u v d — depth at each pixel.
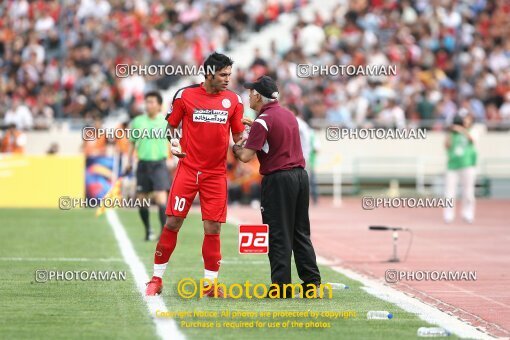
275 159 36.69
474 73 116.31
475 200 105.88
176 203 36.91
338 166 100.12
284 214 36.59
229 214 82.31
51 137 104.25
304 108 105.31
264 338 29.14
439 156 106.50
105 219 74.12
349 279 42.31
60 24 111.25
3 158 90.25
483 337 29.62
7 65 118.19
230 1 123.38
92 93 109.31
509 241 61.69
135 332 29.72
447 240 62.12
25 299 35.78
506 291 39.69
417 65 116.12
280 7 124.94
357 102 106.50
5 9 124.38
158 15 120.81
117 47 113.31
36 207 89.44
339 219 79.56
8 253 50.97
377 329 30.62
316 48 113.56
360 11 120.75
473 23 122.81
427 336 29.55
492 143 108.69
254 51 113.56
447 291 39.62
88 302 35.16
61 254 50.59
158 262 37.16
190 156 37.00
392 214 85.44
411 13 122.06
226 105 37.00
